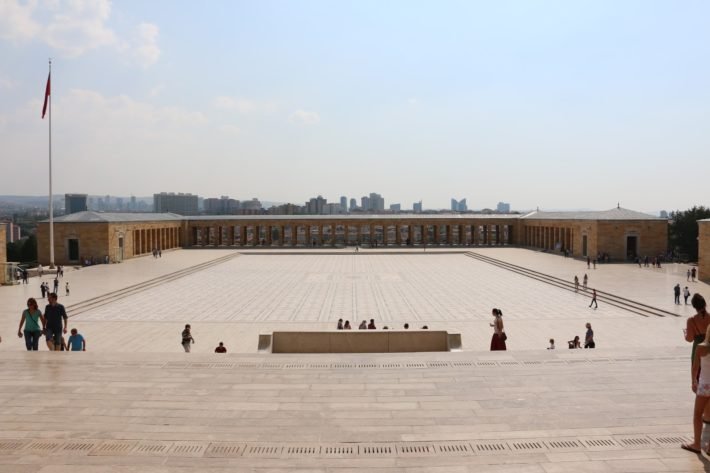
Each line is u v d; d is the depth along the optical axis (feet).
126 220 222.07
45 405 34.50
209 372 41.27
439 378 39.81
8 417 32.53
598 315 109.60
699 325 29.40
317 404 34.63
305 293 139.13
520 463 26.63
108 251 202.69
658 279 153.69
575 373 40.88
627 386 37.86
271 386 38.04
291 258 240.94
